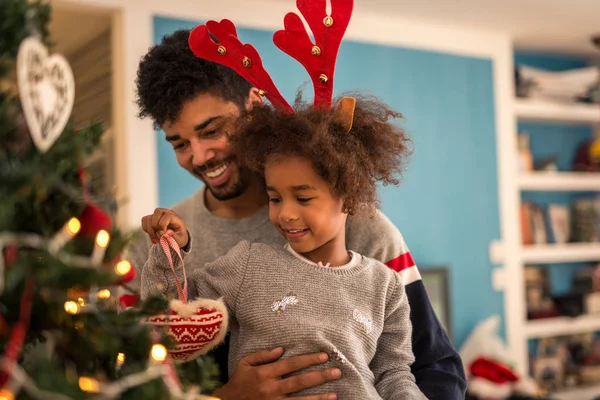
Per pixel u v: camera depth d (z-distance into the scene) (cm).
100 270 68
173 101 120
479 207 376
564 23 370
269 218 125
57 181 69
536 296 407
